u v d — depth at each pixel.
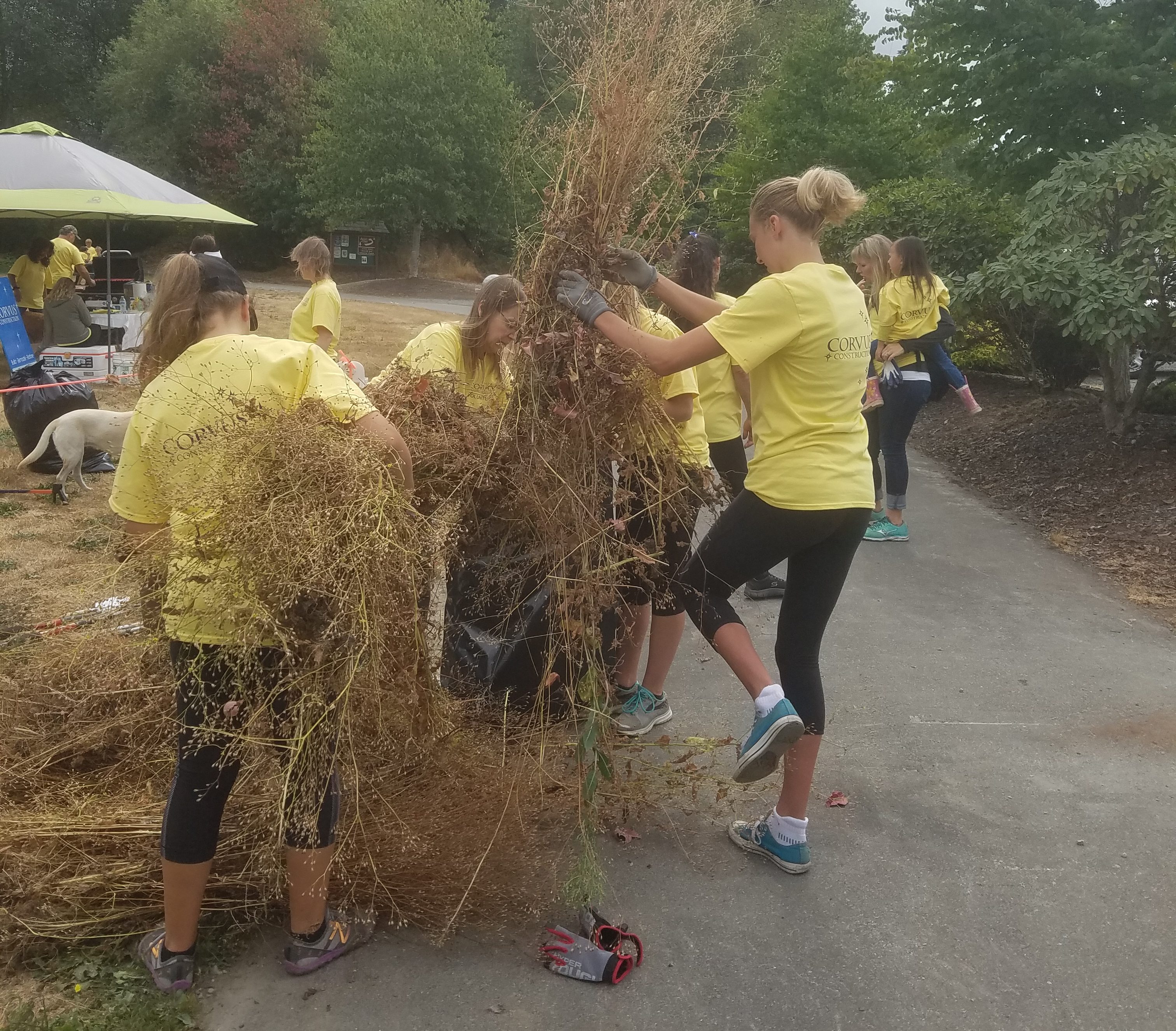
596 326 2.73
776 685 2.83
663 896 2.90
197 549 2.26
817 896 2.93
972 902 2.92
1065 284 7.86
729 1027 2.42
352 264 41.28
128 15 50.16
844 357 2.80
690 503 3.30
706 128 2.92
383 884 2.72
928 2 13.49
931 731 3.98
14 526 6.11
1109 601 5.57
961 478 8.69
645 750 3.72
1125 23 12.70
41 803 2.97
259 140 43.19
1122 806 3.45
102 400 9.93
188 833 2.37
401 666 2.53
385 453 2.42
